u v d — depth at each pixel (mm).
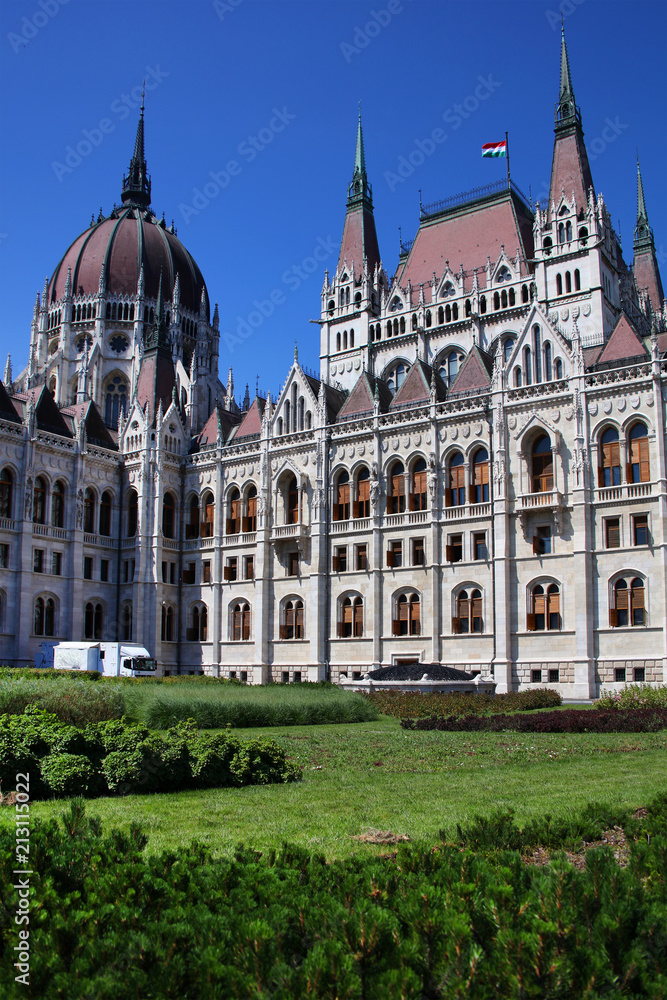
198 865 11203
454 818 16797
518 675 61969
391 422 72000
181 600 82938
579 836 14516
